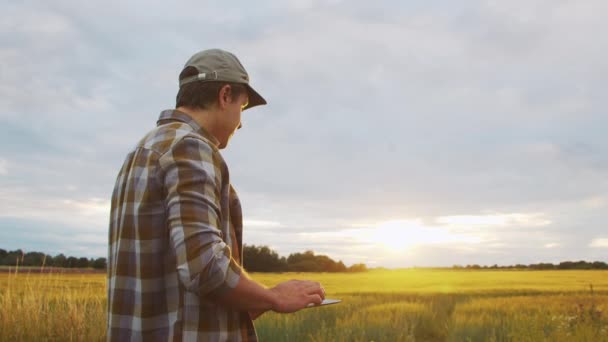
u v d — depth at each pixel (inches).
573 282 2017.7
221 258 52.7
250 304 54.7
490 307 698.2
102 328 277.6
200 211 53.8
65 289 323.6
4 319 266.8
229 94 63.9
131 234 57.3
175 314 54.6
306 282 60.6
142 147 60.1
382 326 430.0
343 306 691.4
